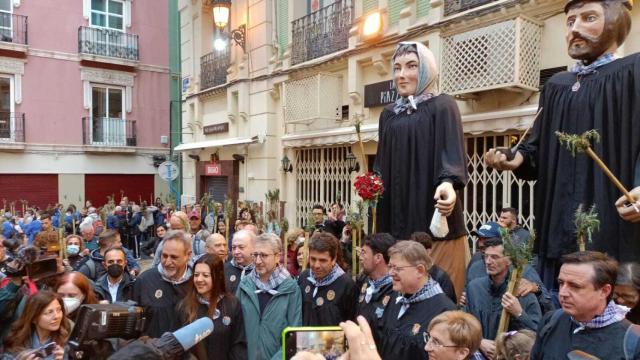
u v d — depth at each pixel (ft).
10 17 55.93
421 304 9.12
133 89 64.95
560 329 7.11
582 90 10.12
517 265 8.82
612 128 9.58
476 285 11.22
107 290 14.66
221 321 10.55
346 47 30.53
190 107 49.29
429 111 12.57
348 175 30.89
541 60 20.63
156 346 6.90
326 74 30.73
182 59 51.26
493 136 22.68
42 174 58.70
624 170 9.42
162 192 66.85
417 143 12.65
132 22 64.69
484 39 20.72
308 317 11.71
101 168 62.54
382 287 10.40
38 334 9.63
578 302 6.59
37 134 58.13
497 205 22.66
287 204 36.19
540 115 11.21
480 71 20.94
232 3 41.11
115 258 14.64
